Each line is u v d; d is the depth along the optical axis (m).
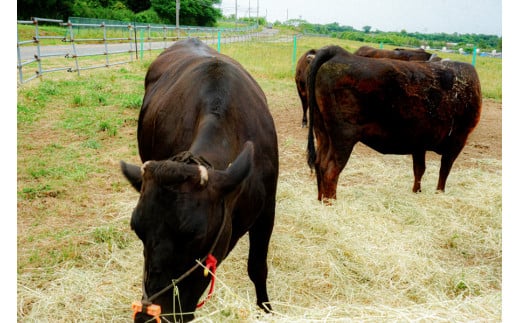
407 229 5.33
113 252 4.41
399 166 7.75
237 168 2.39
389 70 5.33
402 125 5.57
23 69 14.40
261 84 15.41
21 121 8.62
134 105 10.23
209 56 4.09
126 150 7.53
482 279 4.36
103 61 18.38
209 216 2.27
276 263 4.46
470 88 5.89
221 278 4.09
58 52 20.11
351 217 5.36
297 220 5.26
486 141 9.78
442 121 5.77
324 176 5.67
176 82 3.74
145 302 2.17
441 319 3.09
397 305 3.89
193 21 67.50
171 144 3.26
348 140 5.51
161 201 2.14
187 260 2.22
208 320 2.71
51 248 4.51
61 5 40.53
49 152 7.23
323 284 4.19
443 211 5.77
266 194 3.28
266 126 3.37
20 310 3.58
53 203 5.54
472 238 5.24
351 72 5.29
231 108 3.06
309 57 9.07
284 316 3.08
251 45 34.28
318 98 5.52
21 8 37.25
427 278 4.32
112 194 5.85
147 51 23.92
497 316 3.27
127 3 61.09
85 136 8.14
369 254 4.60
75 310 3.57
